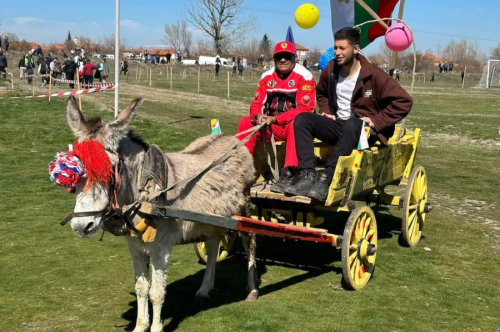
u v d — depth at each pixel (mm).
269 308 5641
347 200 6117
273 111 6898
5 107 20781
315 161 7270
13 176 11633
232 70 66625
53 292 5996
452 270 6930
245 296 6039
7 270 6629
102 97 26344
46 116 19062
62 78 32812
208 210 5262
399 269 6902
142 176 4656
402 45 7270
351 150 6262
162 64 74562
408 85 56531
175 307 5707
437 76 78375
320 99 7395
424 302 5875
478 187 11906
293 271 6863
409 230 7688
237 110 24109
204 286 5938
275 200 6320
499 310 5711
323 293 6105
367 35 8961
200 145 5727
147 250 4840
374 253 6430
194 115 21734
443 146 17375
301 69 6895
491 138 18703
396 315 5516
